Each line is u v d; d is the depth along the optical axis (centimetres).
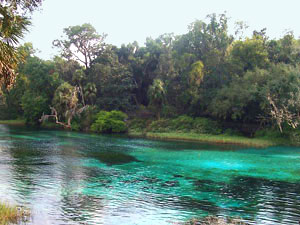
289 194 1942
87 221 1390
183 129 6012
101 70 7388
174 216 1495
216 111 5669
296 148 4228
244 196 1884
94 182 2167
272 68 5488
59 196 1780
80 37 7838
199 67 6172
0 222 1274
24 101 7638
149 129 6194
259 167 2839
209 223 1395
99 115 6569
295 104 4725
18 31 1226
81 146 4109
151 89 6419
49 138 4925
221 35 6775
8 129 6334
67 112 6481
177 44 7581
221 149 4031
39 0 1279
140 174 2473
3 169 2472
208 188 2062
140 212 1545
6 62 1205
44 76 7700
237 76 5959
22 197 1722
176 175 2459
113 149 3900
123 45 8394
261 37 6475
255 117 5653
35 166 2655
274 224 1424
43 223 1326
